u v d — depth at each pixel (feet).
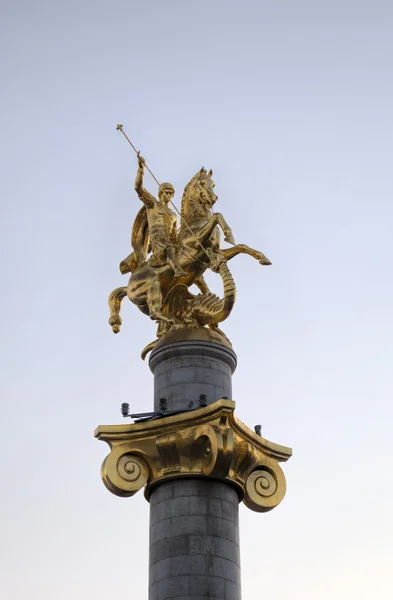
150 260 104.99
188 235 103.86
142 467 95.14
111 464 94.38
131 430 95.35
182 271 102.37
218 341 100.17
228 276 99.76
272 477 98.27
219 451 91.09
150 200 106.52
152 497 95.20
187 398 96.94
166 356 99.40
